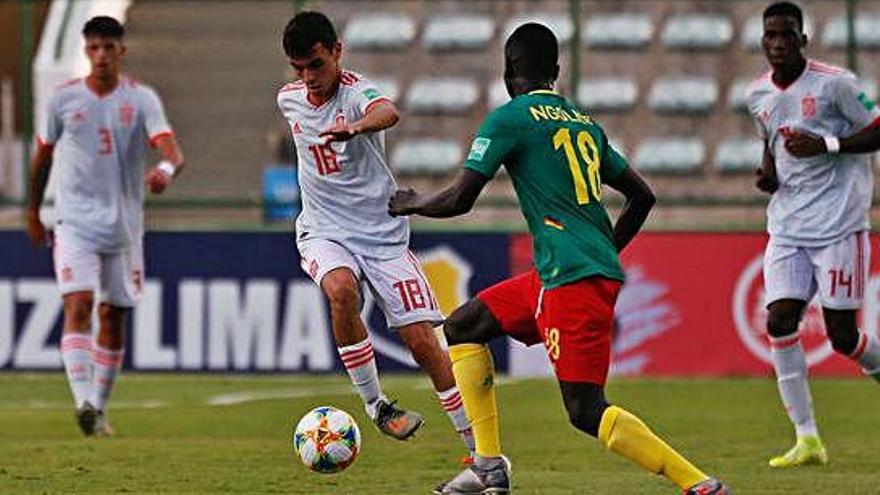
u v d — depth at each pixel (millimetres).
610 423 24484
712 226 58000
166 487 30844
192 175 70688
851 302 36031
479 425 27359
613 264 24953
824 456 35531
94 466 34344
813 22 78062
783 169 36188
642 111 78938
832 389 53219
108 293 41812
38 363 57844
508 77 26500
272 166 70812
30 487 30859
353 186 29875
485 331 26984
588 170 25375
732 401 50156
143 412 47844
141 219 42062
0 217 67875
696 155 77312
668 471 24391
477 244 57219
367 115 28516
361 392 29266
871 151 35031
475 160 25078
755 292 56844
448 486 27938
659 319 57094
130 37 74750
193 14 75125
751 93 36406
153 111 41125
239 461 35375
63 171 41250
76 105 40812
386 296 29734
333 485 31125
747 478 32531
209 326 57531
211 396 52406
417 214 25406
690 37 80562
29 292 57625
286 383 56312
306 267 30047
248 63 74250
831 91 35469
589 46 80500
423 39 81875
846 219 35812
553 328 24875
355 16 82625
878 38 77125
